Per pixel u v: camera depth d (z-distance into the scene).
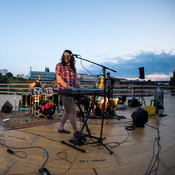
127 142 2.73
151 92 11.18
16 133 3.05
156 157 2.18
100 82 4.71
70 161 2.02
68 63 2.70
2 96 11.28
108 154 2.25
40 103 4.74
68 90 2.06
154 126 3.81
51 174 1.73
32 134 3.02
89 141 2.72
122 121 4.26
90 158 2.12
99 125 3.82
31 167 1.86
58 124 3.79
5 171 1.76
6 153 2.18
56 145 2.52
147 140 2.85
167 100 9.86
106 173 1.77
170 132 3.35
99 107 4.82
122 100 7.55
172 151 2.38
